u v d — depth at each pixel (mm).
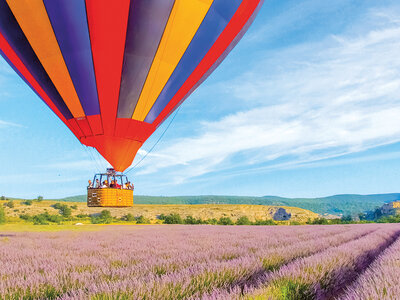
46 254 8227
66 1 8203
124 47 9086
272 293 3453
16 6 8250
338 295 4500
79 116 10586
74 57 9148
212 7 9250
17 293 4051
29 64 9695
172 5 8758
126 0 8336
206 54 10328
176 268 5453
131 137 11008
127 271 5188
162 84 10367
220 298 3285
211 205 127062
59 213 93000
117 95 10070
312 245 9039
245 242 10703
